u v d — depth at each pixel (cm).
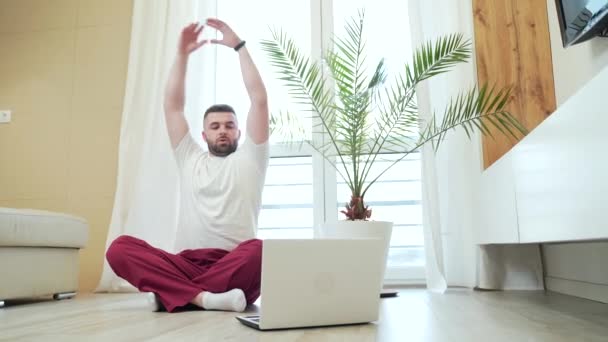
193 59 309
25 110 347
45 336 124
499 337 113
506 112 238
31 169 339
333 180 307
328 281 137
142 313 177
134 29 323
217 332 127
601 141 114
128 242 189
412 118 262
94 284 318
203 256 200
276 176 323
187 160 234
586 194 125
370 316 142
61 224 244
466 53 280
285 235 318
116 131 335
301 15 333
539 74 266
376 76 254
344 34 323
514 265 263
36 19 355
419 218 305
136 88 316
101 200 328
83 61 347
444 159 284
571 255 226
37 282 230
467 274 269
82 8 353
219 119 227
